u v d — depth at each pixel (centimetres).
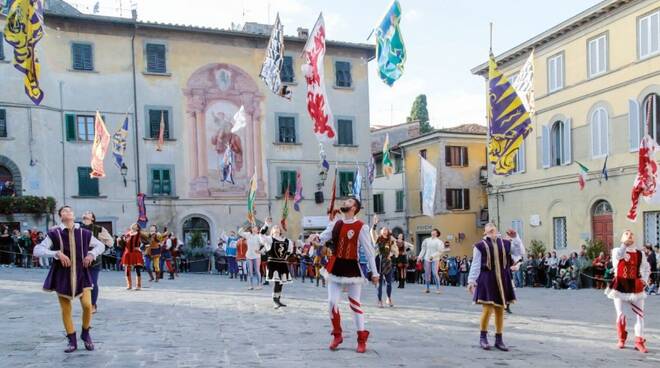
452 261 2675
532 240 3042
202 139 3341
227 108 3406
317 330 944
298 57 3606
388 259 1365
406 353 758
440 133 4009
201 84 3356
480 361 721
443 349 798
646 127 2041
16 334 876
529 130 1631
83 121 3127
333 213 919
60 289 732
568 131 2881
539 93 3089
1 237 2559
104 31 3183
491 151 1688
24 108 2955
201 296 1505
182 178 3294
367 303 1449
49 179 3000
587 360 753
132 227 1695
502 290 794
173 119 3294
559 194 2953
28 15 1266
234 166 3403
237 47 3447
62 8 3356
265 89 3500
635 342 852
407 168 4403
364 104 3750
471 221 4072
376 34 1352
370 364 682
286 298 1489
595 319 1202
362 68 3762
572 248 2862
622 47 2556
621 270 855
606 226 2669
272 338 859
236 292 1653
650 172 1994
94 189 3116
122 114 3191
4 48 2942
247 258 1770
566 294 1902
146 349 763
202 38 3375
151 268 2075
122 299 1411
